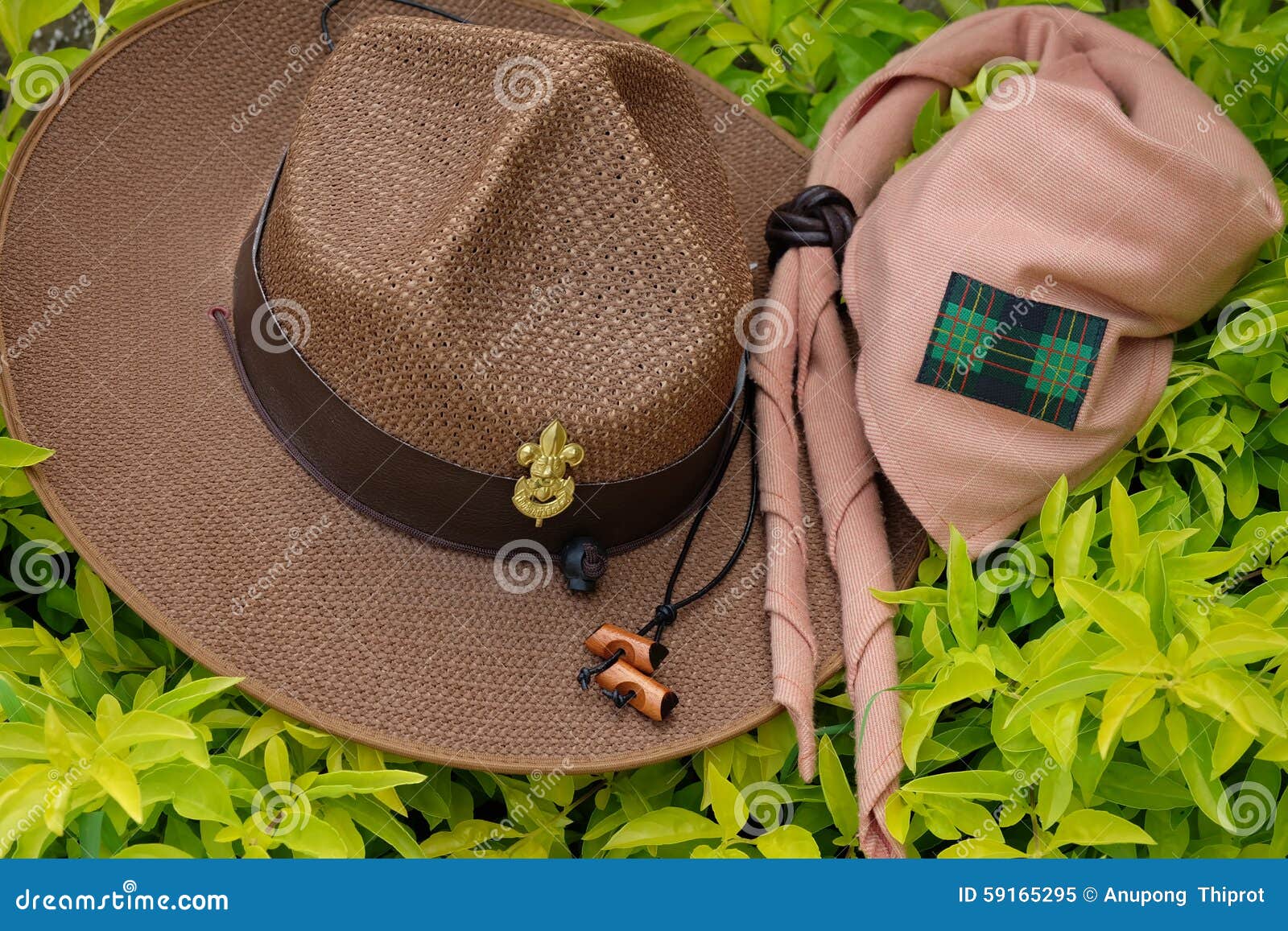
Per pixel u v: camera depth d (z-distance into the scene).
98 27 1.27
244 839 0.96
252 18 1.25
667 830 1.04
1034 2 1.51
